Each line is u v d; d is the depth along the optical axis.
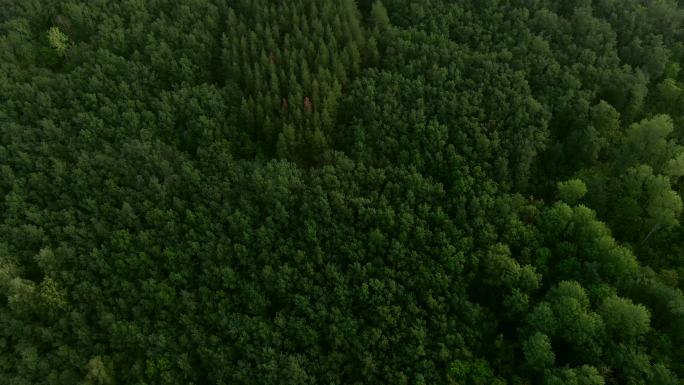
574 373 54.94
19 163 73.12
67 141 76.12
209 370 61.38
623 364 57.44
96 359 58.50
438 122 80.38
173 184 73.06
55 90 80.62
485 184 73.62
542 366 58.38
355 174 74.50
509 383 59.88
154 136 78.62
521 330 62.78
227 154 77.56
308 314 63.34
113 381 59.59
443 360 60.00
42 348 61.47
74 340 62.19
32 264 67.06
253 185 73.38
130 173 73.62
